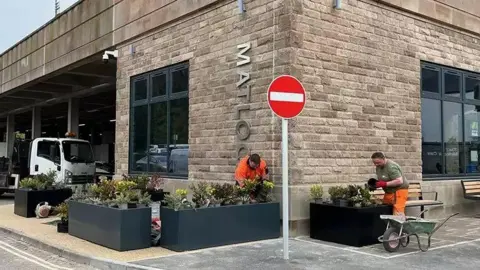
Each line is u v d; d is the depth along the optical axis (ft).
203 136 36.73
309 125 31.09
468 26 43.14
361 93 34.14
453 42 42.06
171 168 40.52
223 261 24.07
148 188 37.50
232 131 34.09
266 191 30.37
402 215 27.32
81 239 30.40
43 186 42.34
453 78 42.45
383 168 29.01
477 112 44.80
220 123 35.19
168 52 41.06
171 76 41.06
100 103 96.78
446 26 41.34
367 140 34.35
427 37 39.50
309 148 31.04
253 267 22.91
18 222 38.17
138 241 27.09
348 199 28.71
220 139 35.14
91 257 25.11
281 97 24.77
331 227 28.96
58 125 143.02
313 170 31.19
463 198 42.22
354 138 33.50
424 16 38.99
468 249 27.25
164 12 41.19
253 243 28.58
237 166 32.68
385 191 29.58
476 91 44.80
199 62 37.55
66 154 57.82
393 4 36.32
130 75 46.01
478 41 44.86
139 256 25.29
